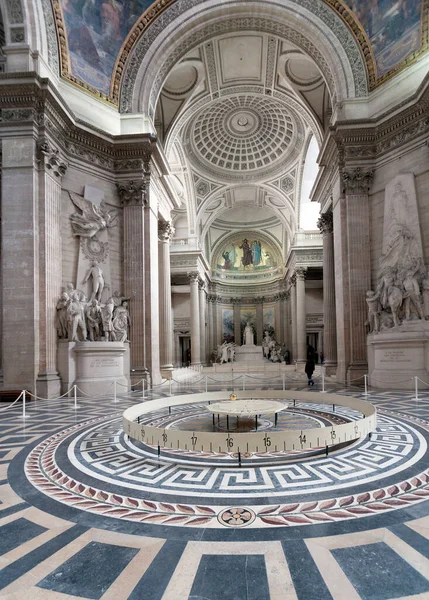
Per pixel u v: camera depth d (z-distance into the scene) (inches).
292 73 763.4
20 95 456.4
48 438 249.8
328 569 100.3
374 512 132.9
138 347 561.6
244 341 1635.1
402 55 535.2
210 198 1239.5
